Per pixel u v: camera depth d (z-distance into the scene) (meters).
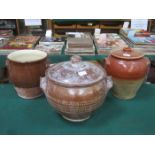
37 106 0.83
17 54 0.82
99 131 0.71
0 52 1.23
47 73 0.69
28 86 0.80
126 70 0.74
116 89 0.84
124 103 0.85
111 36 1.54
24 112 0.80
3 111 0.80
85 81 0.63
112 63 0.77
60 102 0.63
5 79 1.28
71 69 0.68
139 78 0.77
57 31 2.15
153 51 1.23
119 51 0.81
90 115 0.75
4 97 0.89
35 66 0.76
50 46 1.35
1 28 2.00
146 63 0.77
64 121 0.76
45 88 0.68
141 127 0.73
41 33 1.97
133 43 1.24
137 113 0.80
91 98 0.62
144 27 1.60
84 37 1.45
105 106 0.83
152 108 0.82
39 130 0.72
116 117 0.77
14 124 0.74
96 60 1.22
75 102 0.62
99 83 0.64
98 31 1.60
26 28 2.05
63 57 1.23
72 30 2.16
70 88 0.62
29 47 1.27
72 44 1.25
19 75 0.77
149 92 0.94
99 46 1.28
